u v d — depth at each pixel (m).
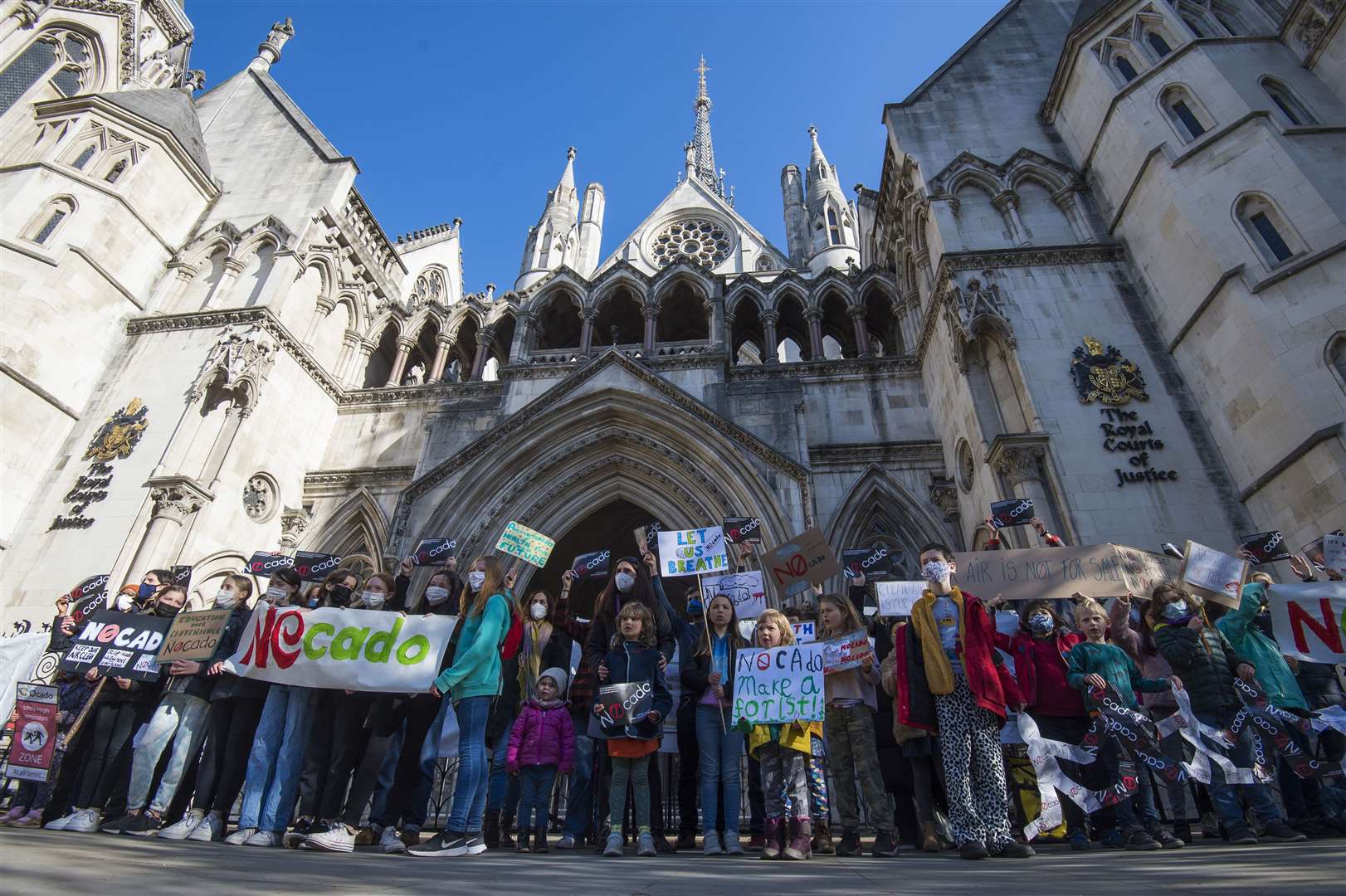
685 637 8.53
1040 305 17.36
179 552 16.44
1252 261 14.27
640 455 19.72
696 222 41.97
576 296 23.83
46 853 3.68
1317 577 12.01
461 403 21.56
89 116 21.22
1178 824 7.77
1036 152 20.83
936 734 6.66
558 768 7.96
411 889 3.30
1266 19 17.84
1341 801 7.66
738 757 7.45
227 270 21.45
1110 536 13.98
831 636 7.77
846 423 20.31
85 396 18.91
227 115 27.20
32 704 7.99
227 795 7.24
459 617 7.74
